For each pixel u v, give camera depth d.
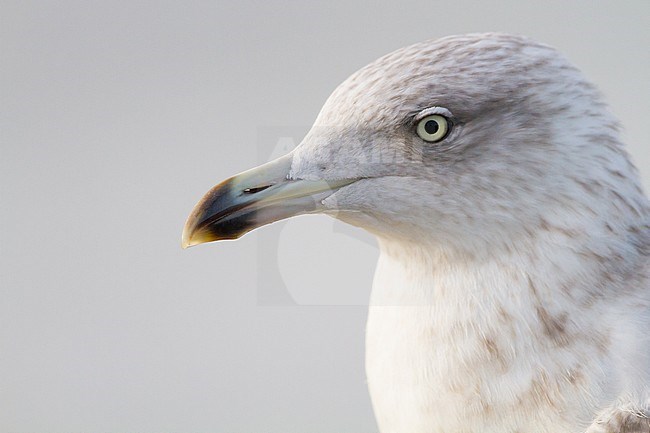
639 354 4.58
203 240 4.63
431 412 4.62
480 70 4.61
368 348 4.65
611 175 4.61
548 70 4.61
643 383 4.58
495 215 4.61
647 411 4.57
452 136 4.61
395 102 4.61
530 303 4.60
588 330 4.59
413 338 4.62
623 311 4.59
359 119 4.62
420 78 4.61
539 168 4.61
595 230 4.61
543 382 4.59
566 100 4.61
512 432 4.60
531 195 4.61
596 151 4.61
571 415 4.59
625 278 4.60
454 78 4.61
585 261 4.60
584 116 4.61
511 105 4.61
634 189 4.62
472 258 4.61
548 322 4.60
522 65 4.61
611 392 4.58
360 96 4.62
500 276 4.61
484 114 4.61
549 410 4.59
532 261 4.61
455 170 4.61
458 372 4.61
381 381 4.64
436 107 4.61
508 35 4.62
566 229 4.60
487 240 4.61
